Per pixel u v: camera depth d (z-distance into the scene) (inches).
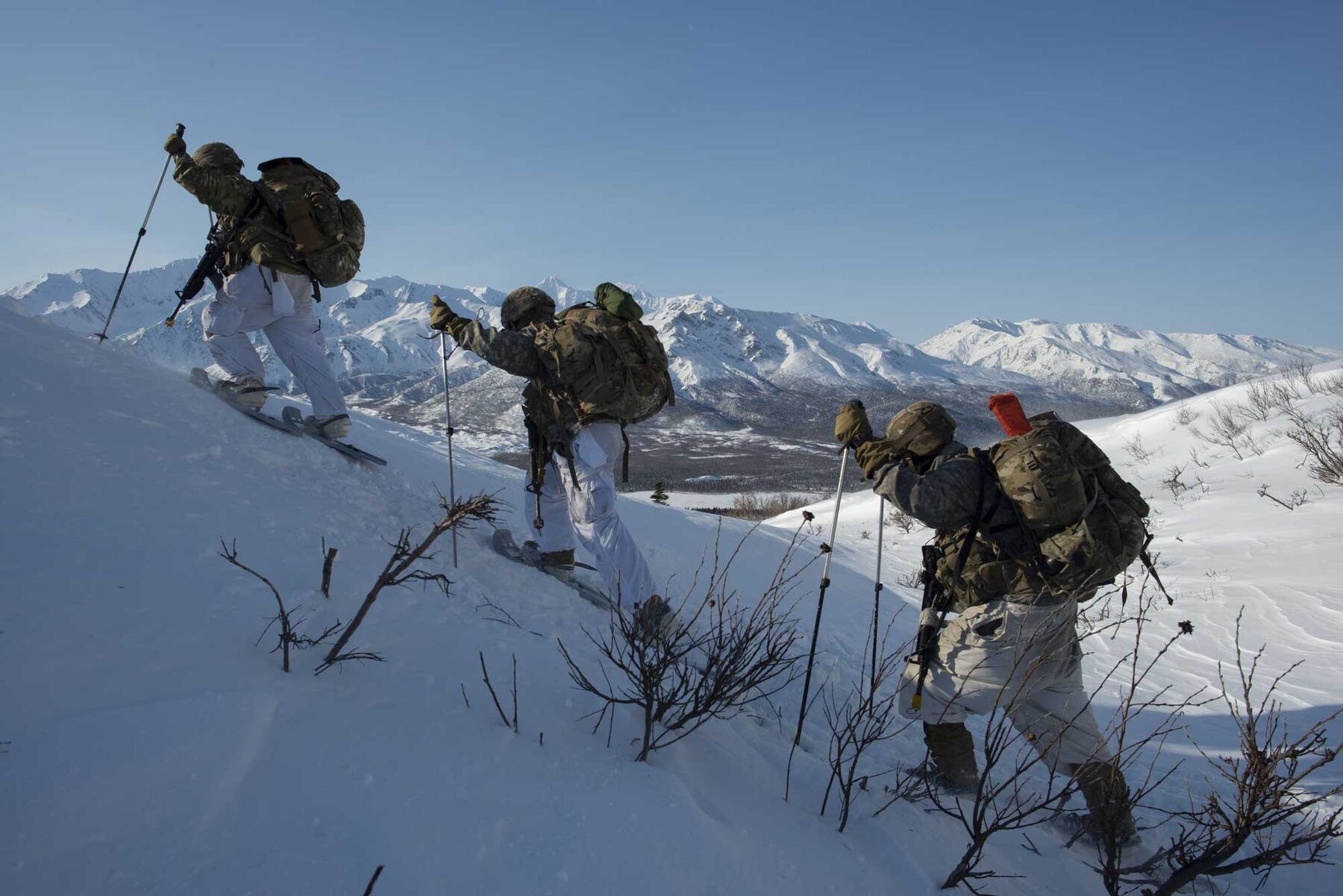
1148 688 226.7
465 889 70.4
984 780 101.5
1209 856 101.8
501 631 135.2
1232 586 361.7
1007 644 118.5
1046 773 156.9
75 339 175.5
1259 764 101.2
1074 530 114.0
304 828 72.1
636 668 137.9
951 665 124.0
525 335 153.1
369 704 96.7
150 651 92.4
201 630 100.2
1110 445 960.9
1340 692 211.3
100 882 61.9
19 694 78.9
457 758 89.6
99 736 74.6
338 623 109.3
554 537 181.8
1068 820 132.7
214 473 147.3
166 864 64.9
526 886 73.0
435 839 75.2
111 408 151.4
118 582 103.3
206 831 69.1
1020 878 108.8
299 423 193.2
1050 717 122.2
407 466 231.9
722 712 133.1
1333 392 796.0
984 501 118.3
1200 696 215.6
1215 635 287.4
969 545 121.0
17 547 102.3
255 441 170.9
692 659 158.2
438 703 102.5
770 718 153.7
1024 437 118.2
